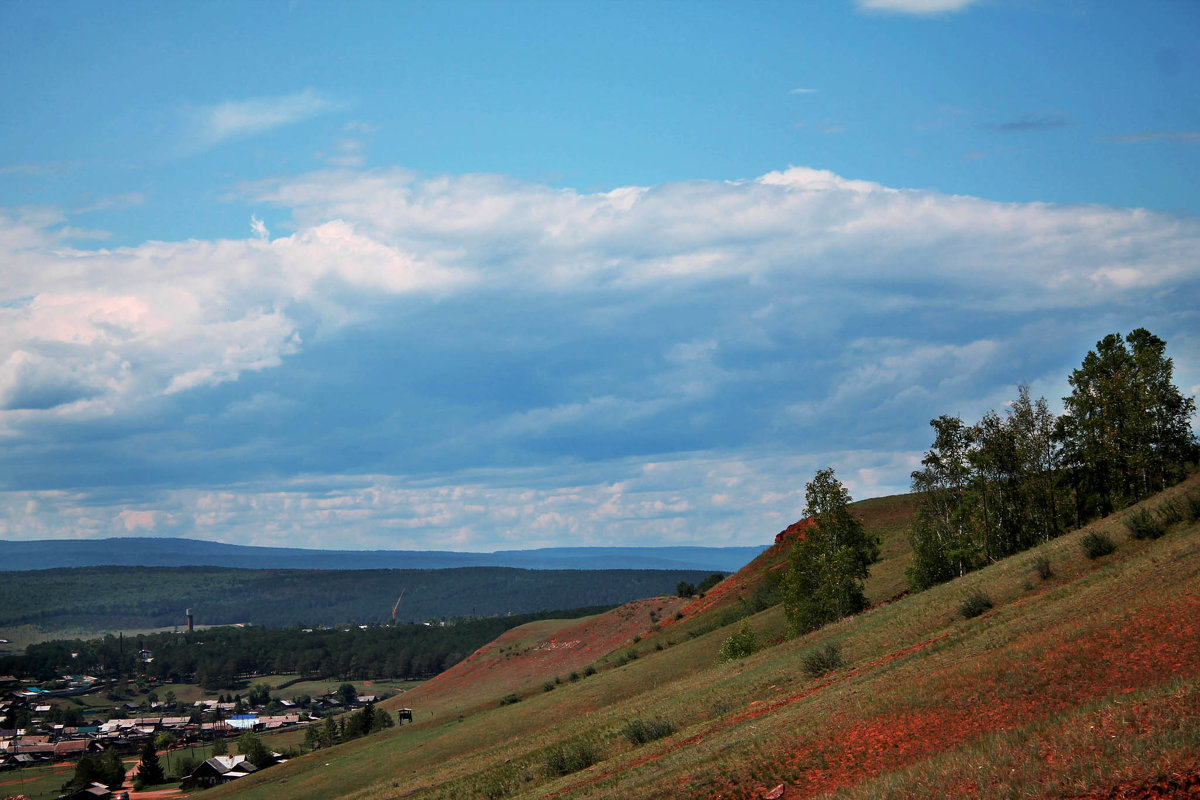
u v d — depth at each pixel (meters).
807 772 31.19
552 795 45.12
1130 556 53.12
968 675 34.47
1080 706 27.05
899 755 29.52
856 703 38.28
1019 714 29.11
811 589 92.06
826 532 92.56
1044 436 89.69
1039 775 20.75
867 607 93.31
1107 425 82.00
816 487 93.38
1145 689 25.81
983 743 24.95
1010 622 44.59
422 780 72.62
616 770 46.41
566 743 64.06
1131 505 71.75
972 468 92.56
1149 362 81.62
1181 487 67.75
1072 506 88.12
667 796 33.81
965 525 92.69
